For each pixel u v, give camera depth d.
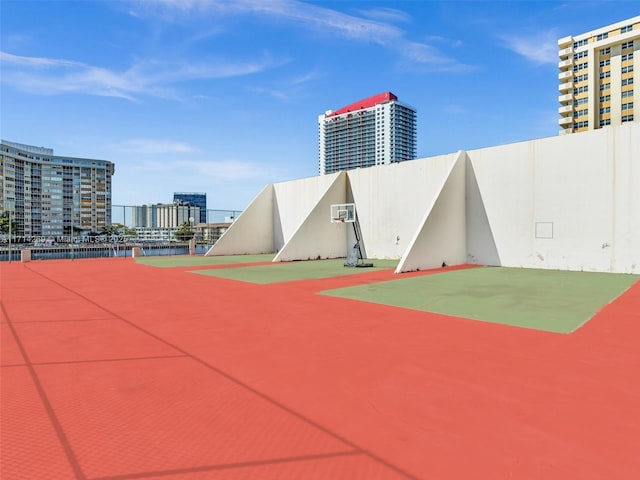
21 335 5.91
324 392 3.74
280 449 2.76
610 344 5.23
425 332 5.96
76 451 2.76
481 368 4.36
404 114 121.75
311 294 9.73
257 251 27.41
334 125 130.75
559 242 15.05
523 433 2.93
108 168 125.56
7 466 2.57
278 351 5.05
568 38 73.62
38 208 112.50
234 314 7.37
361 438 2.89
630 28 67.38
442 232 16.28
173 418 3.24
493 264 16.78
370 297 9.20
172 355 4.91
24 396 3.69
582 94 72.62
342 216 21.42
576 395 3.60
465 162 17.59
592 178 14.30
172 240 30.50
